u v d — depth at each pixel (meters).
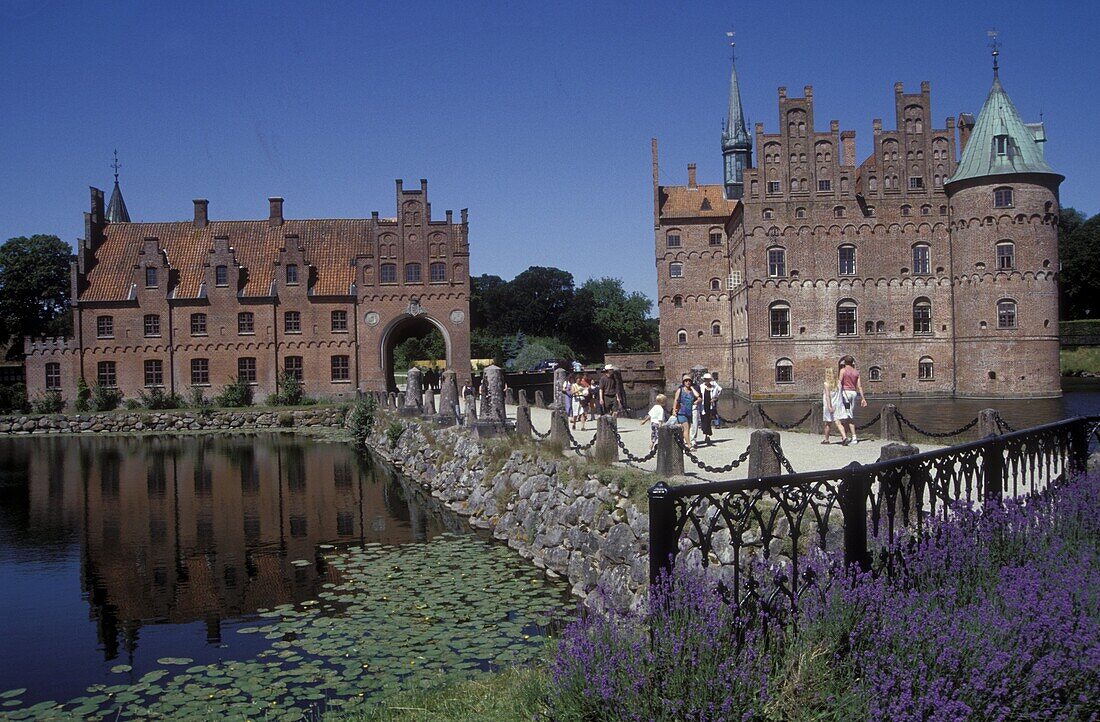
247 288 66.31
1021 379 57.75
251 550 21.31
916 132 61.81
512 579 16.97
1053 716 5.93
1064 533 9.12
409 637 13.25
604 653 6.79
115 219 93.12
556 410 21.92
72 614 16.12
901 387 61.34
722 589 7.00
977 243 58.69
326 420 59.62
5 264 83.94
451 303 66.56
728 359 74.62
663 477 15.72
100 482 33.72
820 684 6.41
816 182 61.94
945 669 6.15
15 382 75.50
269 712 10.61
